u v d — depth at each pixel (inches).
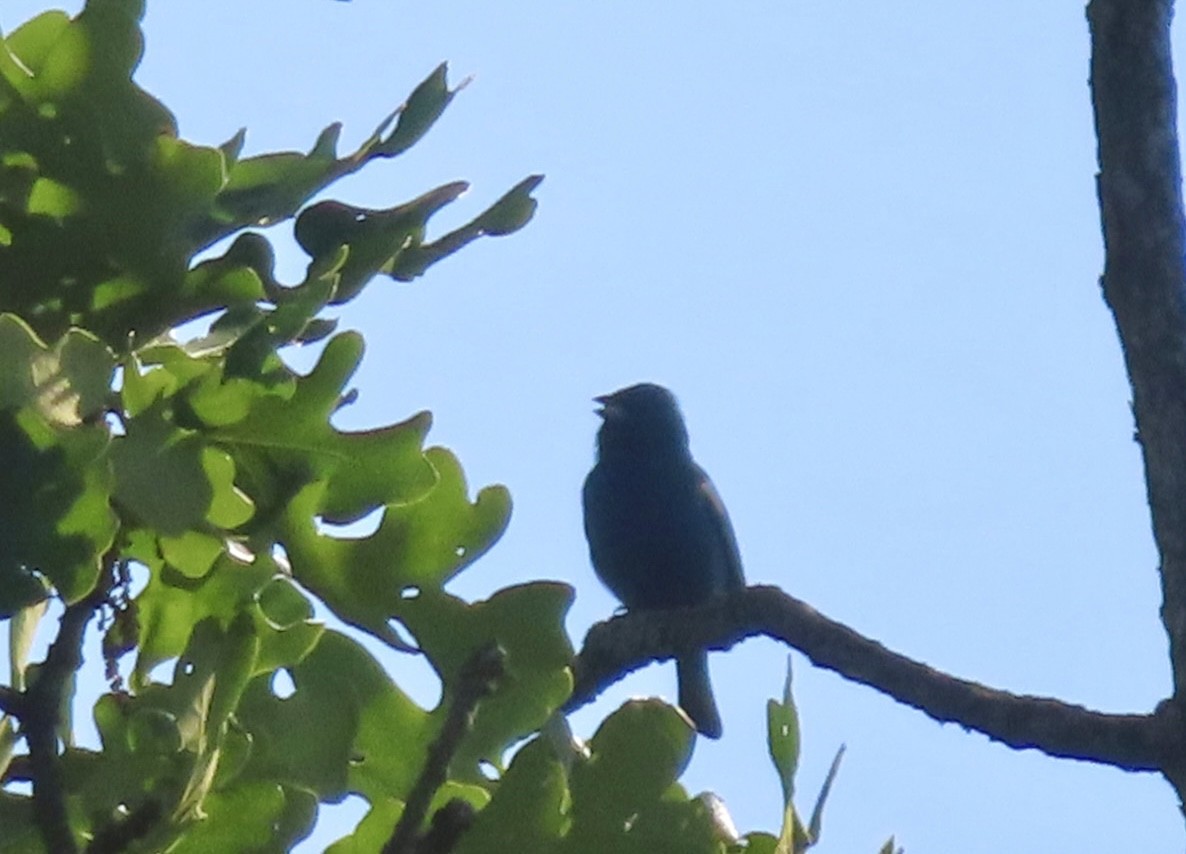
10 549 173.9
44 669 182.7
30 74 208.8
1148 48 256.7
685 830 209.0
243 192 217.5
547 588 212.2
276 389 197.2
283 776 207.8
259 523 201.5
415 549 209.0
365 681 213.8
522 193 230.5
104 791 186.2
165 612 198.4
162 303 212.1
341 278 217.6
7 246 208.7
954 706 282.4
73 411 178.7
